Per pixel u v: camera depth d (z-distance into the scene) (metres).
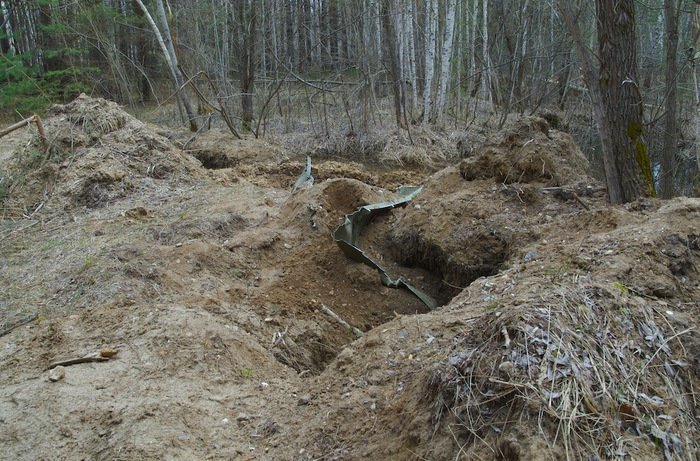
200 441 3.74
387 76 18.69
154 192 9.08
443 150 16.14
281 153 14.01
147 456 3.57
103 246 6.90
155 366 4.51
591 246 4.81
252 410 4.08
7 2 22.73
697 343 3.39
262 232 7.29
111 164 9.45
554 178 6.84
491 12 21.53
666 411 2.92
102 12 21.06
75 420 3.98
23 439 3.88
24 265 6.78
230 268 6.65
